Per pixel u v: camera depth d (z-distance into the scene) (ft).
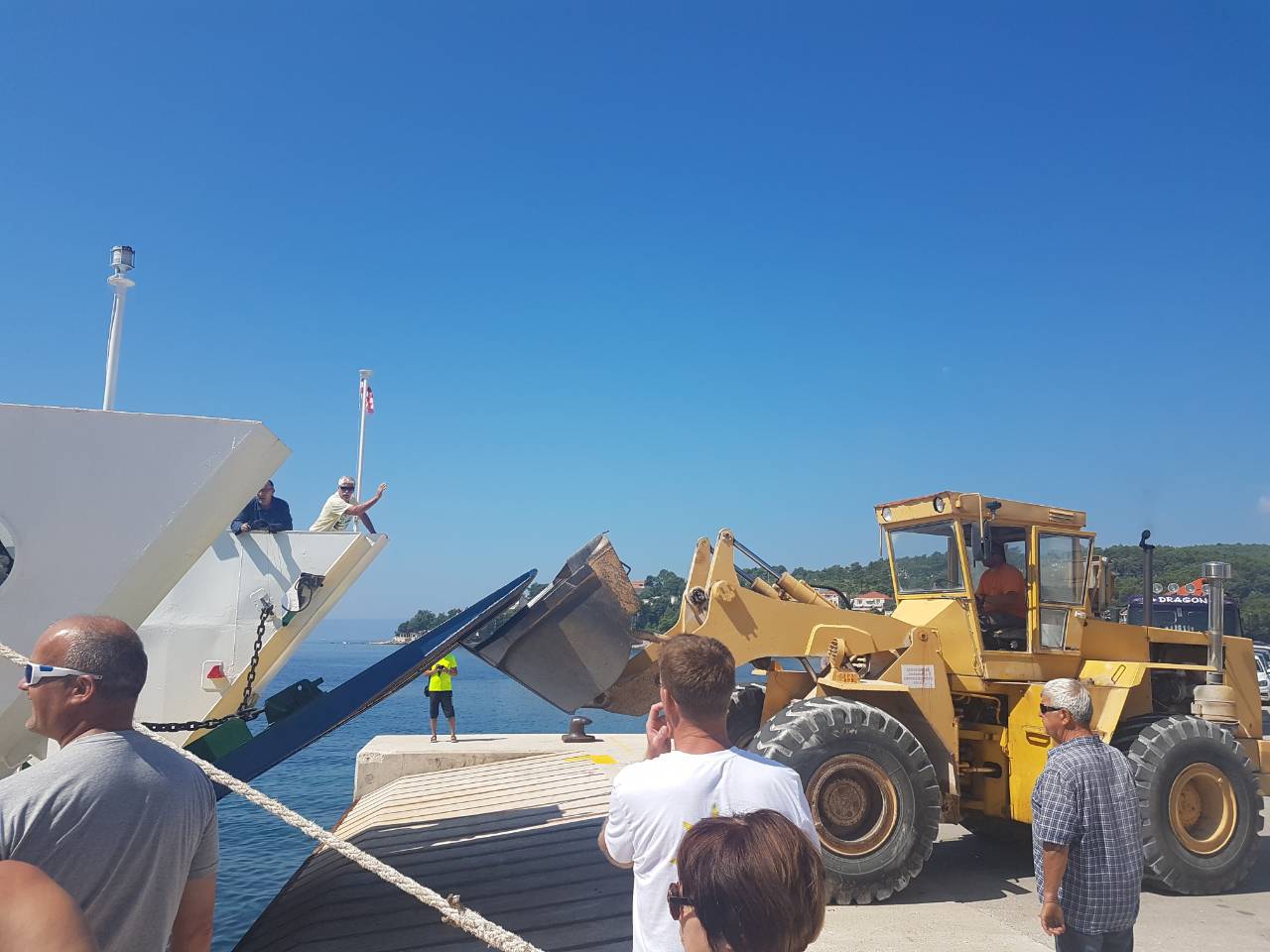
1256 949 18.06
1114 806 11.98
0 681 14.05
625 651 18.99
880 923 18.85
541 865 23.38
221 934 26.40
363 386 31.27
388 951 17.71
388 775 41.37
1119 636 25.45
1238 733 25.45
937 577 24.95
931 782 20.53
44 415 14.65
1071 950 12.01
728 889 4.91
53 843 6.89
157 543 15.01
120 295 25.16
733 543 22.77
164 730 16.88
